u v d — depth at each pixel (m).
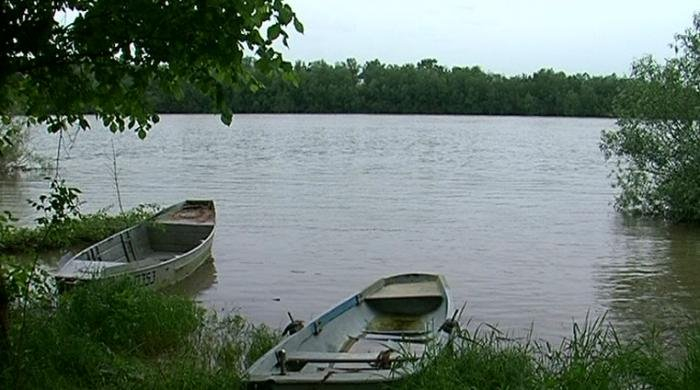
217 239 17.23
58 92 6.04
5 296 6.22
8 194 24.73
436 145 52.12
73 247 14.85
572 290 12.87
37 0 5.61
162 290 11.97
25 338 6.55
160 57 5.56
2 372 5.90
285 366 6.86
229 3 5.22
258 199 24.30
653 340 8.16
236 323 9.67
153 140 54.22
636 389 6.43
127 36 5.53
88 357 6.75
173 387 6.70
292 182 29.39
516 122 90.31
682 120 20.78
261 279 13.35
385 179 30.89
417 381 6.44
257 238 17.42
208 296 12.07
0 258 7.17
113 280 9.20
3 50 5.70
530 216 21.36
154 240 14.53
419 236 17.95
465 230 18.89
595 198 25.56
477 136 63.28
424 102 97.81
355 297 9.47
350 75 98.19
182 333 8.70
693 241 17.77
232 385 6.74
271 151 45.03
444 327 7.96
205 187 27.47
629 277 13.94
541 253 16.16
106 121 6.40
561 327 10.58
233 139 55.78
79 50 5.79
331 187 27.83
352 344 8.58
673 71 20.94
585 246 17.03
